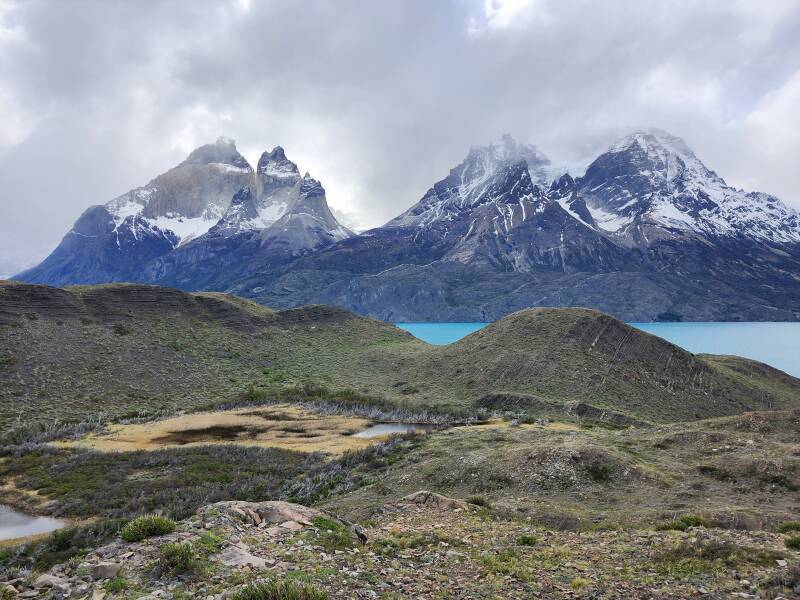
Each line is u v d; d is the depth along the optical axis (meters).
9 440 63.00
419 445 50.53
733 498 28.16
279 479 44.53
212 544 13.87
